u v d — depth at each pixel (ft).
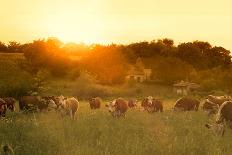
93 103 131.44
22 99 112.88
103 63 339.16
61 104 93.66
